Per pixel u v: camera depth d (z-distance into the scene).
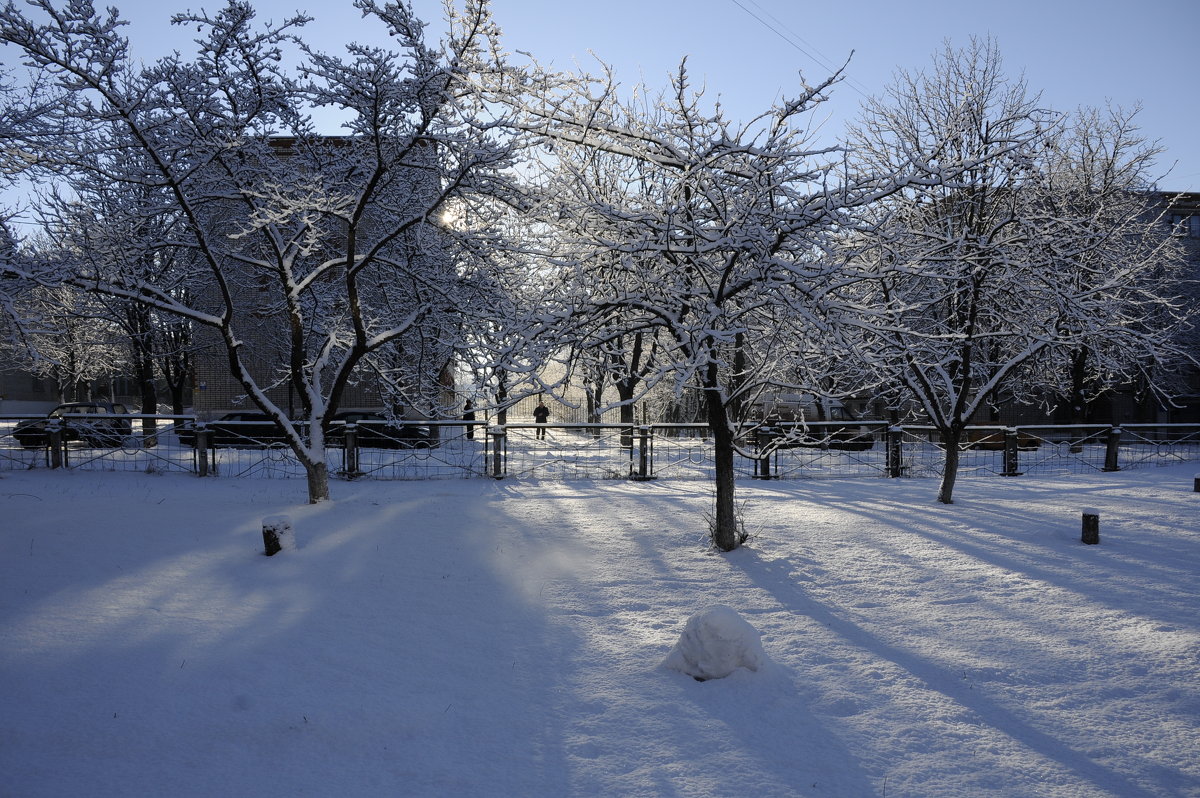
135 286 11.62
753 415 17.06
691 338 9.00
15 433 20.16
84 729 4.80
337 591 7.69
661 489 14.98
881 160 14.37
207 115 11.30
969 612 7.02
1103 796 3.99
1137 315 20.73
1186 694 5.18
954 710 5.01
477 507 12.34
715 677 5.52
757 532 10.38
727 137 8.82
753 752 4.49
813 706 5.10
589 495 13.99
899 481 16.56
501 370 9.17
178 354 24.61
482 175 10.60
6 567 8.29
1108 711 4.96
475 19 10.49
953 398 13.19
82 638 6.28
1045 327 12.88
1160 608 7.02
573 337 9.08
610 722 4.90
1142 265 13.47
